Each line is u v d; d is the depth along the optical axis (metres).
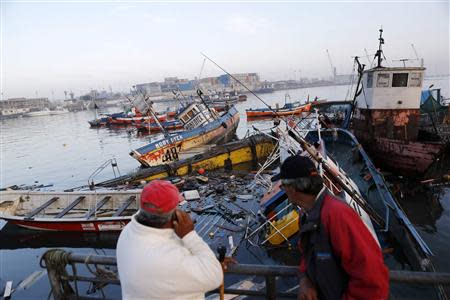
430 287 5.85
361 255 1.51
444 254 8.02
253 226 9.16
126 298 1.66
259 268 2.24
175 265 1.53
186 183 14.26
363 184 10.55
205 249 1.72
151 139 36.56
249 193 12.11
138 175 15.80
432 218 10.12
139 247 1.59
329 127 16.08
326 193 1.75
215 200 11.65
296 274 2.13
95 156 28.81
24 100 162.12
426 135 16.19
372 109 14.62
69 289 2.93
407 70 13.79
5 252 9.86
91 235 10.16
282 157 11.70
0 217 10.34
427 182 12.97
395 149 13.24
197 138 22.44
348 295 1.58
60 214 10.46
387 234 7.17
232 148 18.42
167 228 1.67
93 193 11.53
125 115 55.94
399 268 6.49
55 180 21.19
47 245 10.23
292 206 7.98
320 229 1.66
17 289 7.76
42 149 35.25
